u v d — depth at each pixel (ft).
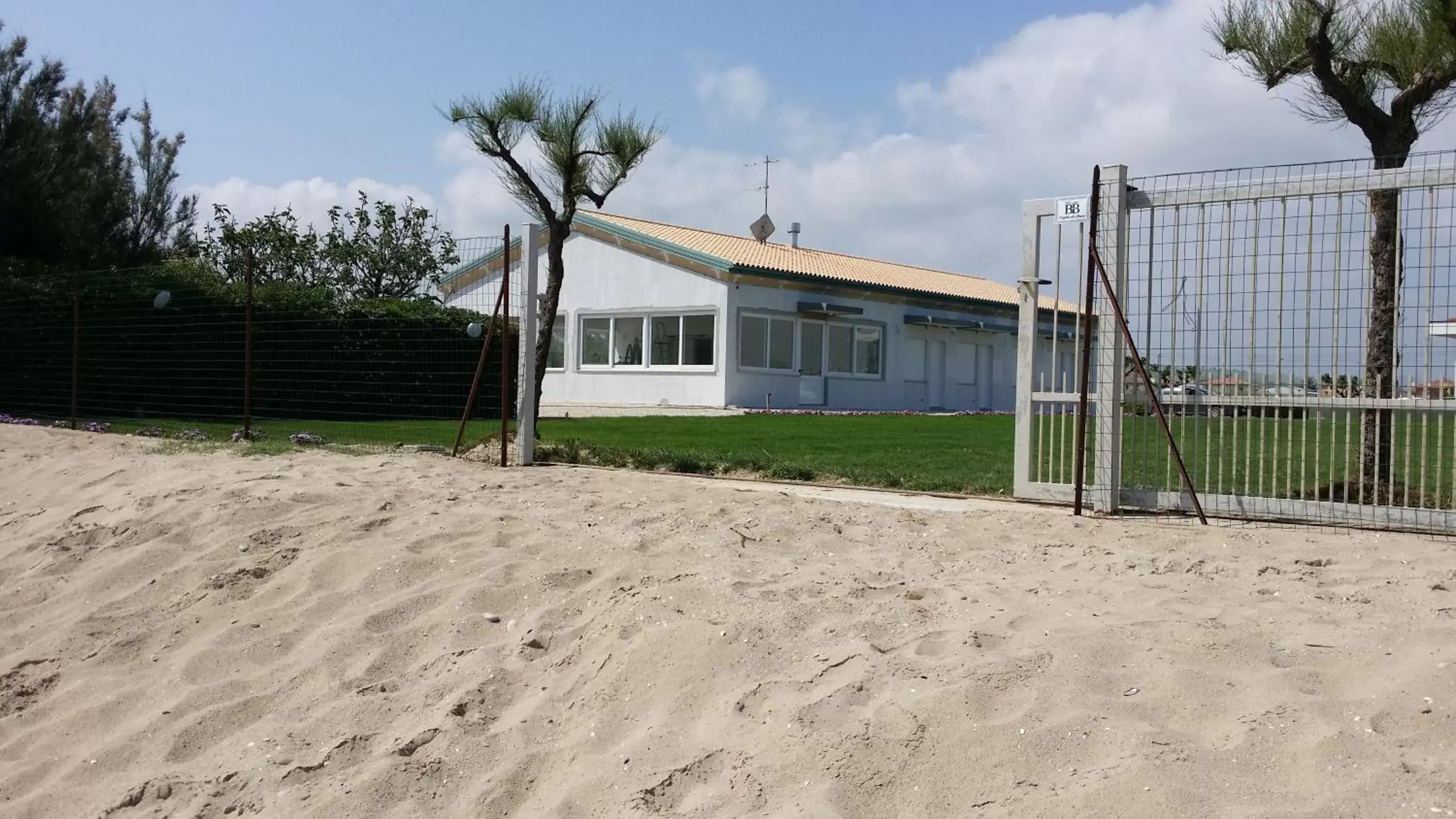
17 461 30.45
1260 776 8.66
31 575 19.30
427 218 86.17
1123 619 12.59
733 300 71.82
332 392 42.86
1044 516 20.57
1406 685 9.84
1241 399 20.26
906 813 9.10
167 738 13.05
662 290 75.56
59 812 11.93
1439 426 20.17
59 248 64.44
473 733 12.05
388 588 16.71
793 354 77.66
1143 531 18.63
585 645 13.58
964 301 92.22
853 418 64.34
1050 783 8.96
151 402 45.39
